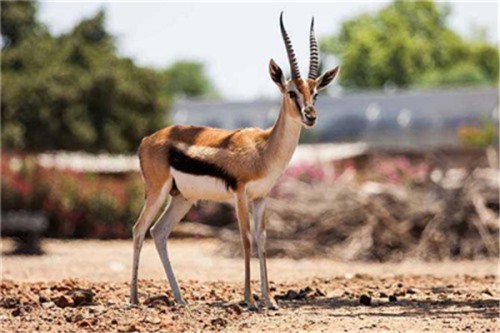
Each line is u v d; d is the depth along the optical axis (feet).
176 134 57.93
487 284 72.95
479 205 105.81
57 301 57.11
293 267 94.84
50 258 102.83
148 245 119.85
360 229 106.01
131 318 51.57
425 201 107.34
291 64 56.03
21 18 226.17
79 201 131.85
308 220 107.86
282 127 55.77
